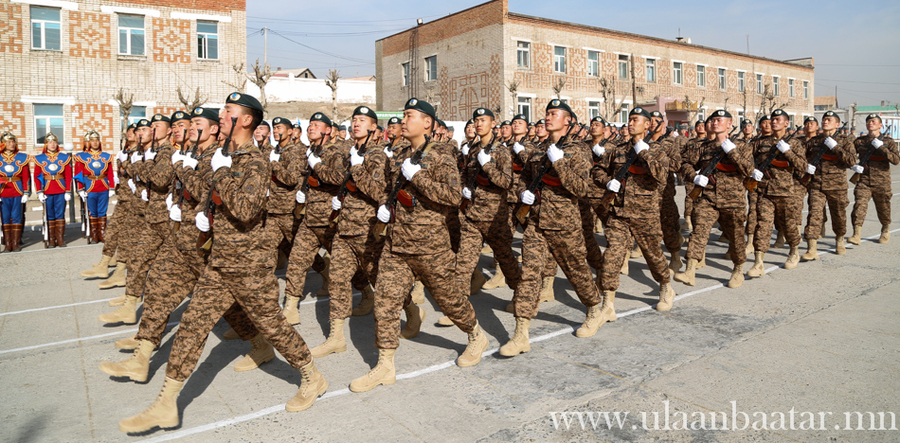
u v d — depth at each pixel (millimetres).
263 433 3348
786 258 8086
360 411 3611
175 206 3904
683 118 32156
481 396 3805
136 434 3365
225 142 3285
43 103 17891
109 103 18703
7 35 17344
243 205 3094
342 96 40281
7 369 4438
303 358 3574
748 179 6242
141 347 3992
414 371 4258
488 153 4844
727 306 5777
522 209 4504
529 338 4973
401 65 31953
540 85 27312
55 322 5680
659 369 4188
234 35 20078
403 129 3887
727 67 36312
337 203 4809
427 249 3791
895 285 6395
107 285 7074
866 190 8781
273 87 37812
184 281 4016
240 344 4969
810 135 8031
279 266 8164
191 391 3957
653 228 5199
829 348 4523
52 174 9781
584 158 4418
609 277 5160
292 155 5871
